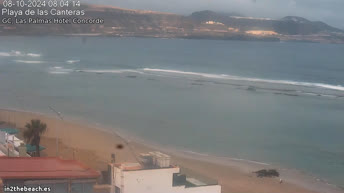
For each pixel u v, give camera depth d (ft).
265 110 376.27
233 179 191.01
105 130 272.92
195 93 457.68
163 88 483.51
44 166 84.64
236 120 331.16
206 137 272.92
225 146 253.24
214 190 90.53
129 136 261.85
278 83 554.05
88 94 416.87
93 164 127.34
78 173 82.69
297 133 294.46
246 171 205.98
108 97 405.80
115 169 87.15
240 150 246.68
